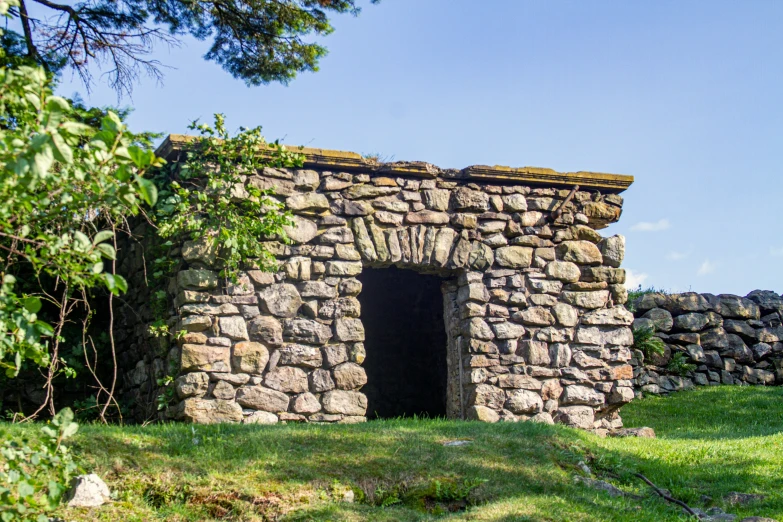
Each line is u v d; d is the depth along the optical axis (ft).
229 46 36.22
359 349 29.96
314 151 30.63
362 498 21.02
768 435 31.94
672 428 37.06
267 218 28.96
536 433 26.63
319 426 26.08
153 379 30.30
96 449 21.47
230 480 20.71
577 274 33.58
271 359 29.04
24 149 10.89
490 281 32.42
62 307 23.65
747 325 47.91
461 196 32.60
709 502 22.70
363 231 30.99
